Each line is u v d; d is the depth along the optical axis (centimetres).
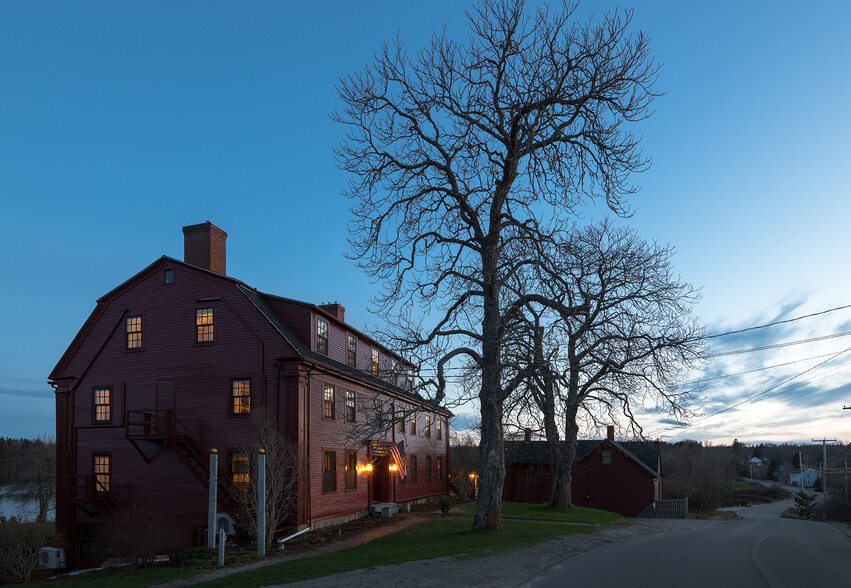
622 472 5178
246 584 1431
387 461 3506
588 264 2473
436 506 3791
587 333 2428
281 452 2392
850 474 7800
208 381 2689
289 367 2556
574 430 3578
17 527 2642
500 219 2356
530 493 5434
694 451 9488
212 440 2631
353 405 3064
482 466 2286
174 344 2784
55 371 2945
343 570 1540
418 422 4106
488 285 2284
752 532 3144
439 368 2189
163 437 2602
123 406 2805
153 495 2691
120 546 2203
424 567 1545
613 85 2214
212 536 1964
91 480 2714
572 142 2316
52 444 4881
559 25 2242
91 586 1597
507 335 2220
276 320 2753
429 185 2383
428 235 2319
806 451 17312
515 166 2345
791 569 1599
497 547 1897
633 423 2678
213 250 2945
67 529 2789
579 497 5253
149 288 2884
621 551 1933
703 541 2383
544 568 1555
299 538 2336
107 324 2927
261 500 2017
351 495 2944
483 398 2284
